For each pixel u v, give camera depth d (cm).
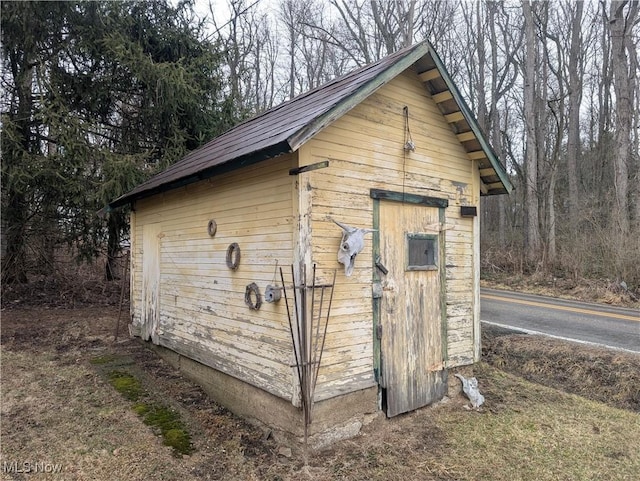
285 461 372
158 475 344
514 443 413
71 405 477
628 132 1346
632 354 611
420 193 489
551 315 947
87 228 1011
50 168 880
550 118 2069
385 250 452
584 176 2206
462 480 348
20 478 334
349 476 349
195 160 608
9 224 942
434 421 461
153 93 1045
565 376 595
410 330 475
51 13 930
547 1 1744
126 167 919
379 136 449
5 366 596
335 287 401
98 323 846
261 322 429
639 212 1372
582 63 2091
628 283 1225
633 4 1396
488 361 668
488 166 565
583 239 1466
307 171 378
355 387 416
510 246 1866
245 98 1845
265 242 423
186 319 572
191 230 558
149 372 596
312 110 419
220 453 383
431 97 505
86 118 999
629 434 434
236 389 470
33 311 923
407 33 1536
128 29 1057
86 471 347
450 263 527
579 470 366
